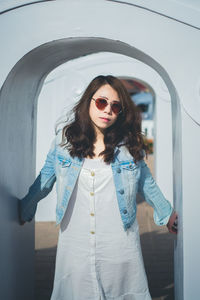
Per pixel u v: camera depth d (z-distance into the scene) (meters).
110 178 1.95
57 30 2.02
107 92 1.96
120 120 2.07
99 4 2.00
